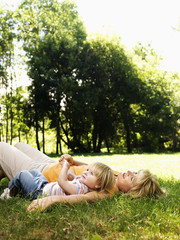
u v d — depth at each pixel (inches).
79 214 110.3
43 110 1036.5
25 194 131.0
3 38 1038.4
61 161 152.5
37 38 1013.8
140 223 106.8
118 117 1165.1
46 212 113.7
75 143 1139.3
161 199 133.0
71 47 985.5
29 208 112.8
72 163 156.0
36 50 1003.3
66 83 937.5
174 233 98.6
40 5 1068.5
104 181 127.6
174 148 1247.5
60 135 1136.2
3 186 180.4
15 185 132.2
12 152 154.6
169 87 1133.1
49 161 170.6
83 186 127.9
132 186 133.4
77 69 1007.0
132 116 1165.7
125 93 1042.7
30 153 175.6
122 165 438.3
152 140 1212.5
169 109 1102.4
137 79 1029.2
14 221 103.4
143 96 1050.7
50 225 100.9
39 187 127.6
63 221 104.0
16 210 115.0
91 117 1041.5
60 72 1024.2
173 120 1133.1
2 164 154.0
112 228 99.5
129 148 1192.8
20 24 1064.2
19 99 1066.1
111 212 113.6
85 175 129.5
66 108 1054.4
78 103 966.4
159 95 1085.8
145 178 134.0
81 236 93.2
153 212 112.6
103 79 1016.2
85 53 1012.5
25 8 1061.1
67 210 114.2
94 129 1125.1
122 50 1034.7
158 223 102.4
